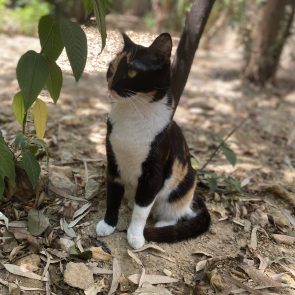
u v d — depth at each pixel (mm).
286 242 2604
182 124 4367
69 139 3477
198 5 2625
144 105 2109
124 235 2441
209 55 7496
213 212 2773
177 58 2725
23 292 2055
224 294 2145
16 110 2355
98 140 3525
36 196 2537
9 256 2209
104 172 2947
